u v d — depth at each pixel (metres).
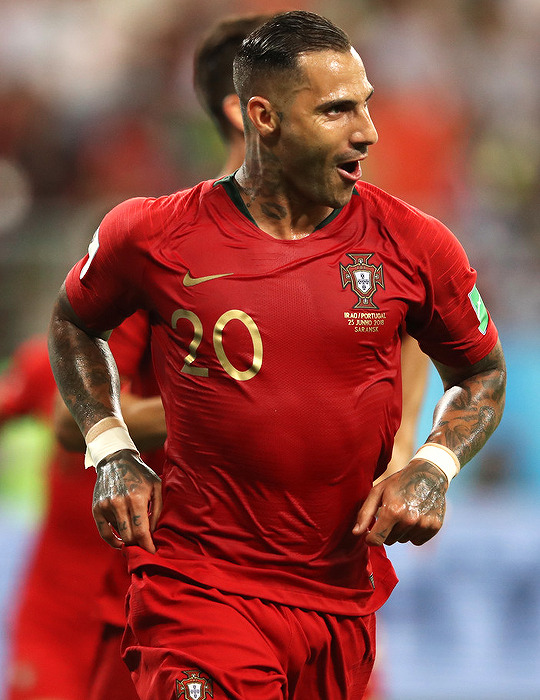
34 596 15.47
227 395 9.01
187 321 9.06
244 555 9.30
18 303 27.27
